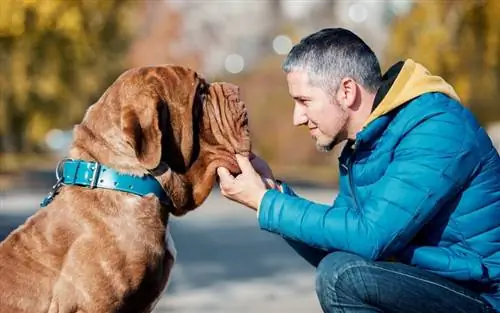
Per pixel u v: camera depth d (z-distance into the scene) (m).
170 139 4.88
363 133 4.90
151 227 4.80
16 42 27.27
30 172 35.12
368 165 4.95
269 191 4.92
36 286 4.61
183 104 4.90
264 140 43.00
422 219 4.73
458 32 21.61
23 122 32.09
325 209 4.83
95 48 29.42
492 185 4.84
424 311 4.82
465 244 4.84
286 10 75.12
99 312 4.64
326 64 4.96
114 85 4.94
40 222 4.79
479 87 22.30
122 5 30.47
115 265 4.66
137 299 4.77
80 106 31.05
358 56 4.97
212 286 10.88
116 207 4.75
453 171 4.73
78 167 4.83
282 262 13.18
